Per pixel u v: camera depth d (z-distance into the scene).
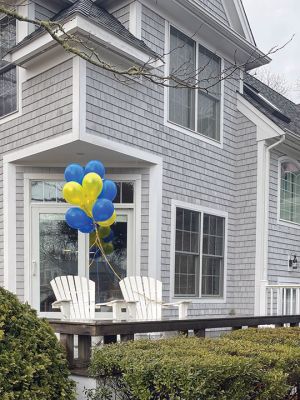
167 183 7.29
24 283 6.86
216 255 8.34
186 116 7.85
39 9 6.88
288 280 9.27
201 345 3.06
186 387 2.30
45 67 6.48
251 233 8.59
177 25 7.57
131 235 7.00
